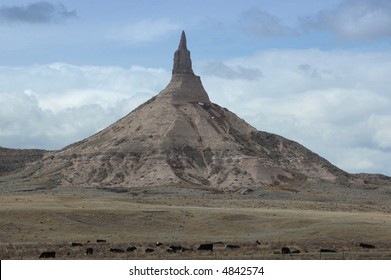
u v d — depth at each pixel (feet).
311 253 520.42
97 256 500.33
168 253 523.70
